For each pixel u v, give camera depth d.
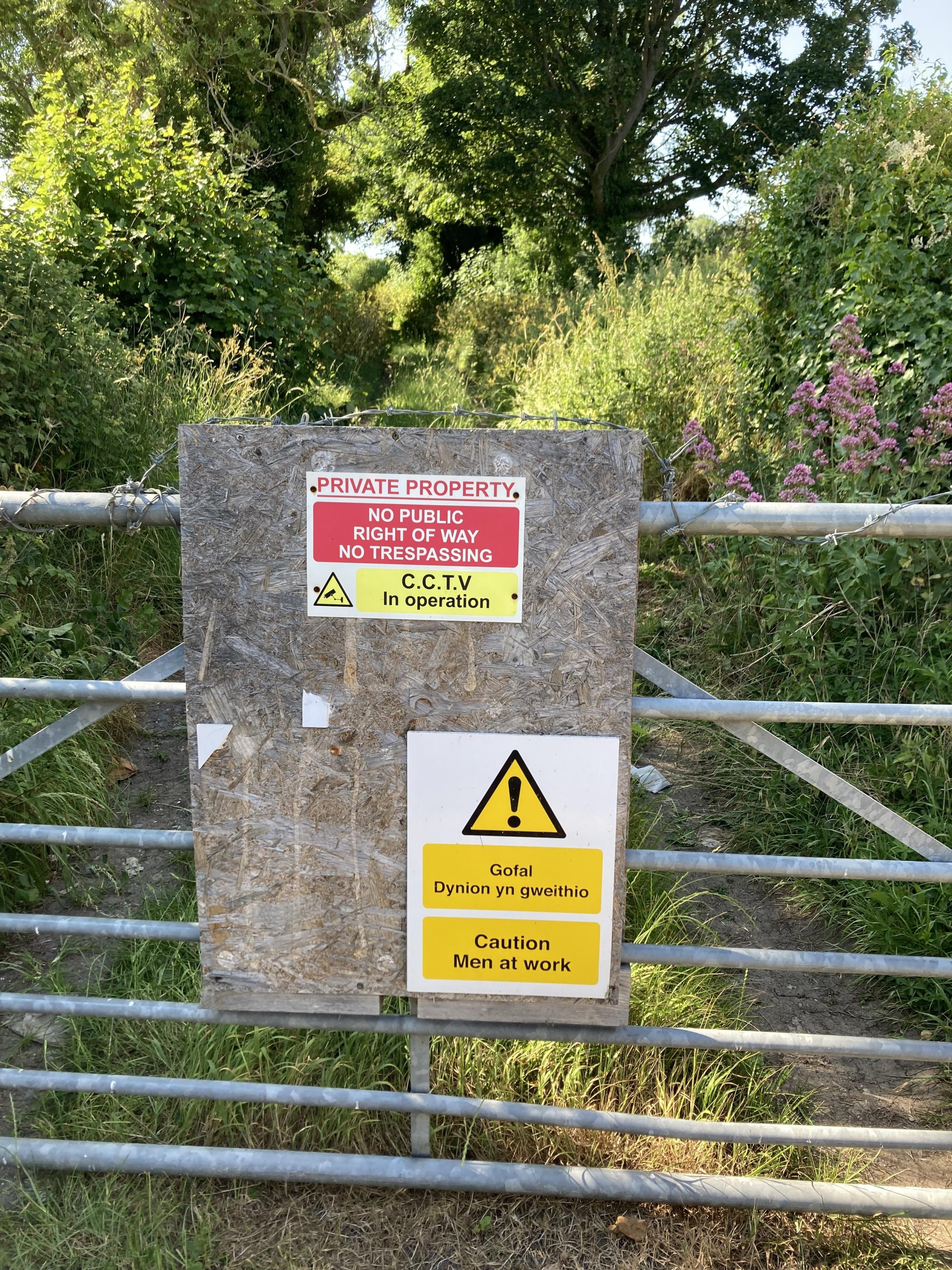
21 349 4.68
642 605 5.98
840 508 2.10
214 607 2.07
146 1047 2.64
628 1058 2.62
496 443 1.98
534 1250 2.20
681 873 3.67
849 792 2.17
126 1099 2.51
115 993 2.90
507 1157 2.38
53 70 16.25
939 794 3.72
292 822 2.16
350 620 2.06
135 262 8.23
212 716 2.12
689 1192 2.23
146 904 3.34
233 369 8.90
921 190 5.18
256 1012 2.28
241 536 2.04
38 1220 2.21
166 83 16.69
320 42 18.30
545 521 2.01
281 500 2.03
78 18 16.12
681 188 23.78
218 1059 2.54
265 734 2.12
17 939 3.24
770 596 4.64
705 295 8.86
